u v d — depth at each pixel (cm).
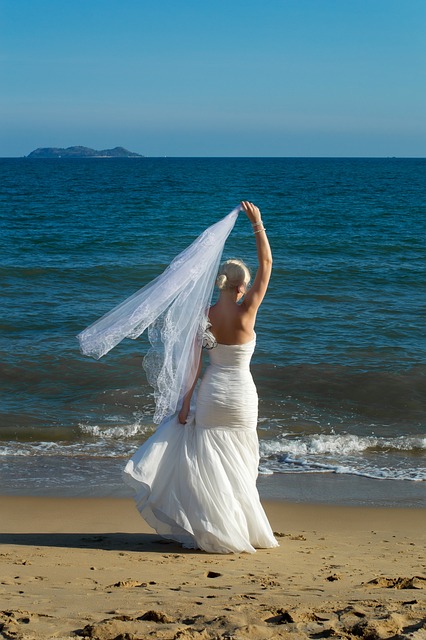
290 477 788
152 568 434
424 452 886
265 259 488
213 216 3694
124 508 659
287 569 441
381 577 411
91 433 919
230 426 489
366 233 2994
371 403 1049
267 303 1650
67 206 4222
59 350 1237
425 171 11875
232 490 489
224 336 488
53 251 2395
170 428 493
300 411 1012
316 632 295
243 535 489
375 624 299
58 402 1024
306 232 3003
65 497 695
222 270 490
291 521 638
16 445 877
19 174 9838
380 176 9606
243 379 489
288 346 1297
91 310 1561
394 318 1531
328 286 1864
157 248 2498
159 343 500
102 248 2483
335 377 1137
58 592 368
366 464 838
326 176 9462
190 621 309
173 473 486
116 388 1077
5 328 1388
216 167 14050
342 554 504
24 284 1833
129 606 338
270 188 6400
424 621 308
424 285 1909
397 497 722
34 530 577
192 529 479
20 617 314
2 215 3634
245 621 310
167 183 7231
